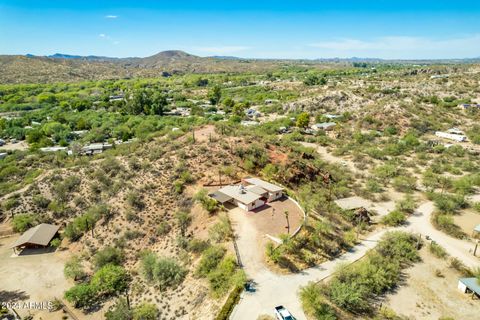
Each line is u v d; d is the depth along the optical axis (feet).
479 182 235.81
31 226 184.44
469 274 132.87
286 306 106.01
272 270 123.95
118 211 174.70
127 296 120.47
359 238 159.33
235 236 143.02
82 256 156.66
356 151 311.06
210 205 161.99
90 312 123.24
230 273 118.93
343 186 222.28
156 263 130.00
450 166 268.82
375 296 118.83
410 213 192.03
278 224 152.97
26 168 271.28
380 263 133.28
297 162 221.66
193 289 119.55
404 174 254.68
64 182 206.28
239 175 199.11
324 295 112.68
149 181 191.42
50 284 141.90
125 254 151.43
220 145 223.30
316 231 147.64
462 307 115.14
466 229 172.35
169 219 165.78
